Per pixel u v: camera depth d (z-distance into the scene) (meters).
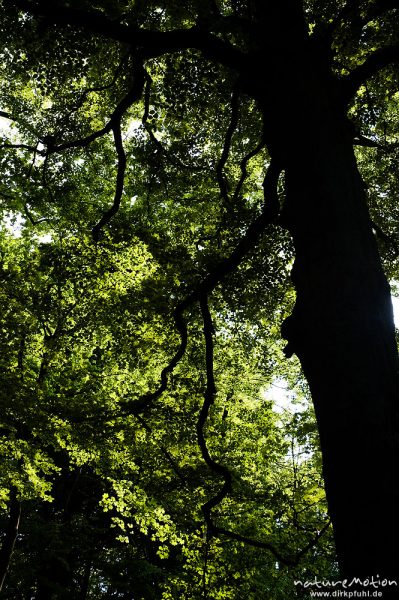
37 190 11.44
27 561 16.00
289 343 3.86
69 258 11.98
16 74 10.37
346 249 3.72
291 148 4.46
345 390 3.21
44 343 12.37
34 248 14.07
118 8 6.66
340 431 3.12
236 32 5.71
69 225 13.35
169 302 9.16
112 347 12.38
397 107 11.38
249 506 12.74
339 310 3.48
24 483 11.18
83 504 19.45
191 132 11.44
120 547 17.50
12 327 11.07
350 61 9.73
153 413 11.12
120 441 11.30
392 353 3.34
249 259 9.46
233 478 11.88
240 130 11.36
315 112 4.52
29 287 12.47
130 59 9.97
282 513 12.68
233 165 11.86
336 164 4.21
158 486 12.38
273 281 9.53
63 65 9.54
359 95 10.36
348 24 7.65
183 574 12.95
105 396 12.53
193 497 12.25
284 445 13.14
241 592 13.34
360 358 3.26
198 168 10.98
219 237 9.87
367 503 2.83
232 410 14.06
